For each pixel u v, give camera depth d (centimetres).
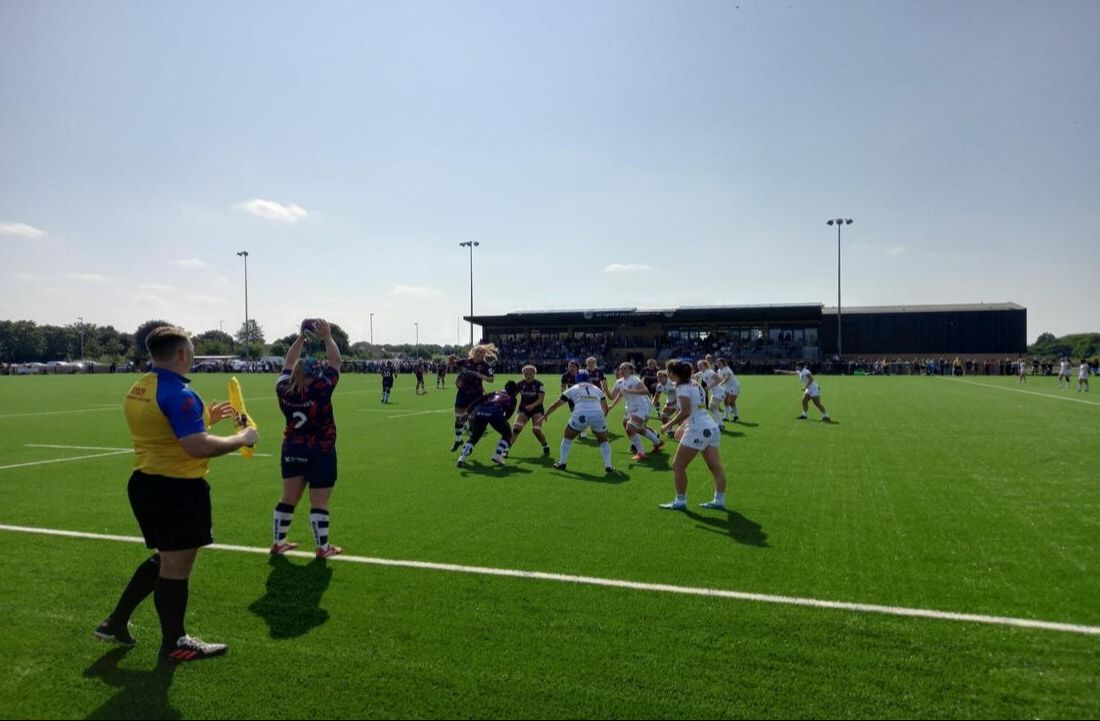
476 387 1228
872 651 405
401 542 646
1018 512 767
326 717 337
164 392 387
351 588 516
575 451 1307
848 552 609
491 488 920
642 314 6894
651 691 358
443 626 443
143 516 393
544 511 778
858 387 3634
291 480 604
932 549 619
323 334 614
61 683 374
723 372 1852
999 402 2467
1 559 595
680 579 534
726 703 346
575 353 7381
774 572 552
